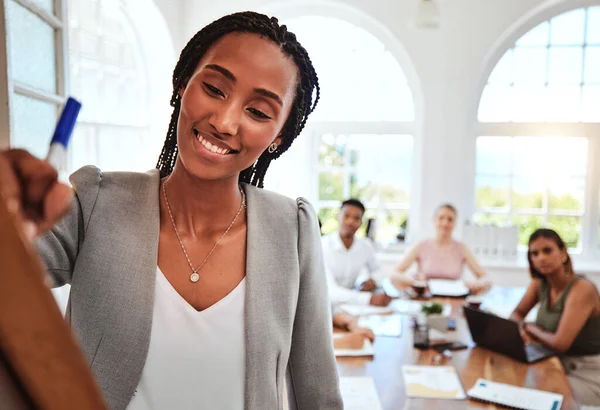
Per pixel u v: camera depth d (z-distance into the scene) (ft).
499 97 13.39
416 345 6.72
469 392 5.28
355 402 5.01
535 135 13.25
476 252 13.16
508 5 12.49
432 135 13.03
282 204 2.39
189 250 2.05
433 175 13.15
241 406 2.02
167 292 1.97
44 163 1.08
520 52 13.19
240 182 2.41
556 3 12.53
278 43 1.97
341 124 13.93
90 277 1.90
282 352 2.15
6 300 0.57
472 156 13.56
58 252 1.89
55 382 0.58
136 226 1.99
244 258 2.14
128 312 1.89
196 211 2.08
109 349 1.88
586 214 13.29
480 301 9.07
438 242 11.42
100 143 9.37
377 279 10.85
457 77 12.78
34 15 4.05
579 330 7.24
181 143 1.97
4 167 1.00
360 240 11.16
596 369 7.28
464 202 13.51
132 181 2.12
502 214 13.64
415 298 9.55
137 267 1.93
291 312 2.19
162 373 1.94
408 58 13.02
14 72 3.65
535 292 8.55
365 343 6.75
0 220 0.58
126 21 10.57
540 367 6.09
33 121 4.04
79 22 8.58
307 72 2.11
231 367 2.00
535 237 7.79
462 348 6.70
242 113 1.90
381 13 12.82
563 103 13.17
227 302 2.03
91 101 9.07
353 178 14.16
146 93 11.55
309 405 2.47
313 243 2.42
